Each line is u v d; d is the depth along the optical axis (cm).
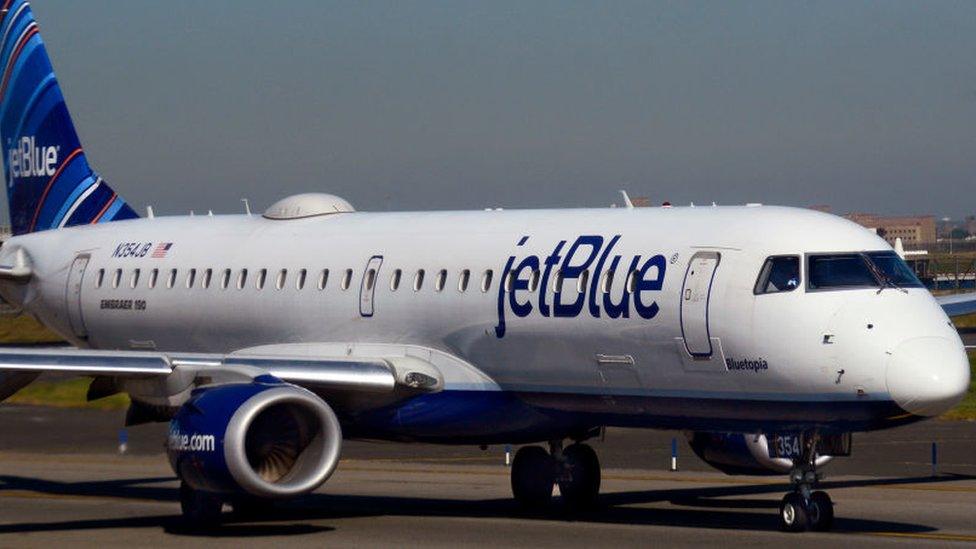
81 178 10475
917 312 6188
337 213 8788
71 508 8112
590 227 7231
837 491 8244
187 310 8881
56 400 15038
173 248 9200
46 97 10644
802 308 6228
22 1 10806
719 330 6425
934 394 5891
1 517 7662
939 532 6431
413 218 8194
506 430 7456
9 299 10356
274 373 7050
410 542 6366
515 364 7225
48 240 10181
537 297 7094
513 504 8069
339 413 7569
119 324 9369
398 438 7638
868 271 6312
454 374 7475
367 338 7912
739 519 7156
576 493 7788
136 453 11288
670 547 6022
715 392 6525
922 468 9556
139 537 6731
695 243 6681
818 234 6438
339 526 7025
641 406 6875
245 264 8644
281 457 6769
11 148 10888
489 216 7825
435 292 7575
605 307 6819
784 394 6288
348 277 8056
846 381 6075
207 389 6862
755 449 7450
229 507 8012
